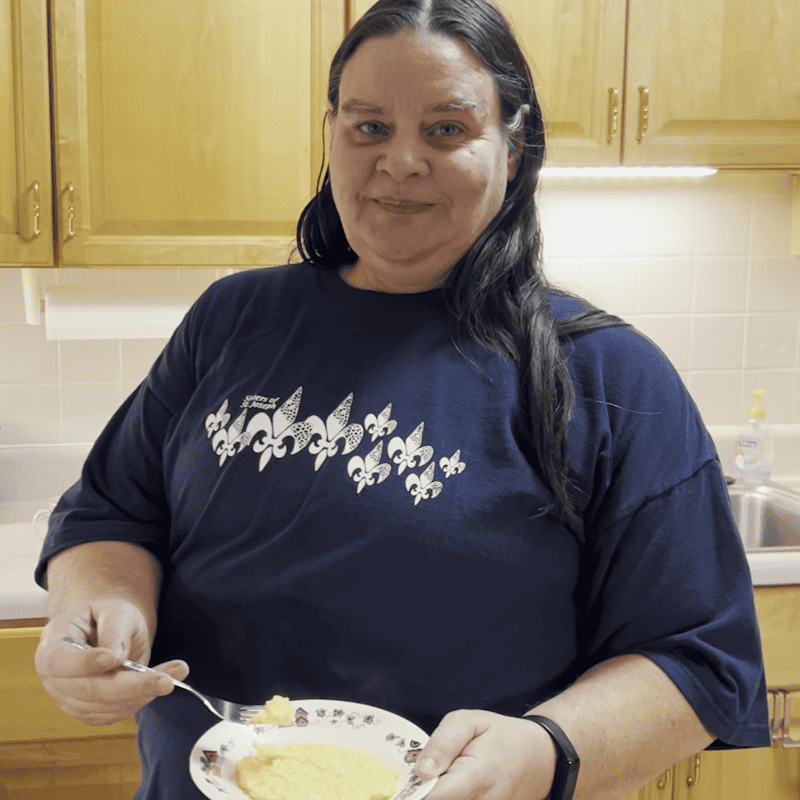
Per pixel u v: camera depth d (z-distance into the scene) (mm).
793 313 2301
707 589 805
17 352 2068
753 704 821
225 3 1752
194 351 983
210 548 887
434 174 821
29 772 1619
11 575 1639
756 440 2168
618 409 832
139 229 1789
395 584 807
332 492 829
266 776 707
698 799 1760
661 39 1849
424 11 814
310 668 834
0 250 1731
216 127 1783
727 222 2248
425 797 659
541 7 1810
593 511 839
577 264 2221
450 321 880
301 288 947
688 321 2271
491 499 813
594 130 1859
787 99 1898
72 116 1726
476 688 818
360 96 823
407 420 840
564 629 850
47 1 1688
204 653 878
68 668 767
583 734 744
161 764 868
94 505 994
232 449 882
